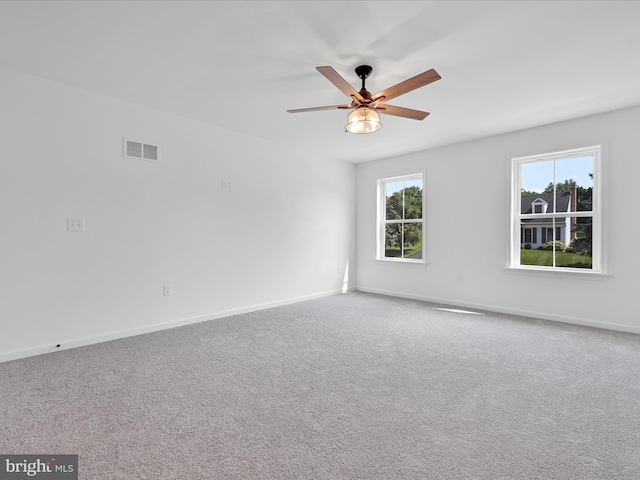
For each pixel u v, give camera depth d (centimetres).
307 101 340
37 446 164
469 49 244
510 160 436
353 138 466
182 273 384
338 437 173
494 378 243
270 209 480
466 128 420
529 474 146
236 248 438
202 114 377
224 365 266
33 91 286
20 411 196
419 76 219
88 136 316
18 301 280
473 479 143
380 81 294
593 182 382
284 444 167
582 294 384
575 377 245
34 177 287
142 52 249
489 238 457
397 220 571
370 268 604
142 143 351
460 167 484
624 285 357
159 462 153
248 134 449
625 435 174
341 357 284
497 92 316
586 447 165
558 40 233
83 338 313
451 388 228
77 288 311
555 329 365
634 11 202
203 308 403
